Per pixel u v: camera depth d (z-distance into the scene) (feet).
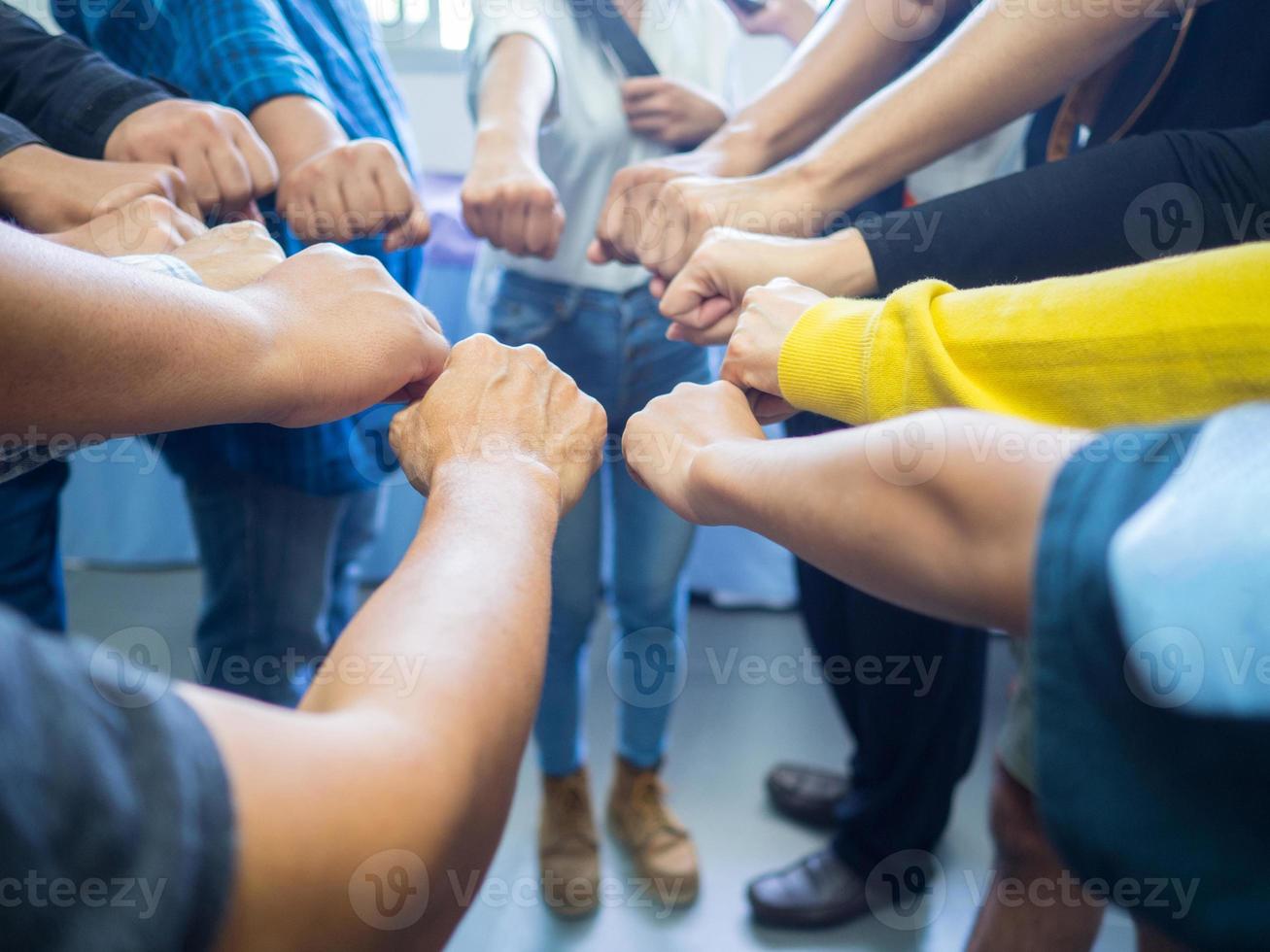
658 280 2.25
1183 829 0.70
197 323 1.18
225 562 2.45
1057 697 0.74
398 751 0.76
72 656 0.61
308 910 0.67
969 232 1.72
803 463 1.15
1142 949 1.01
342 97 2.33
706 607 5.85
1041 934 2.07
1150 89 1.90
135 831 0.56
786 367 1.55
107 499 5.88
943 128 1.94
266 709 0.73
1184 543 0.71
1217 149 1.64
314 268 1.52
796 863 3.53
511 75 2.65
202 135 1.86
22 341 0.99
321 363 1.34
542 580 1.05
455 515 1.13
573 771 3.55
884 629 2.97
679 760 4.30
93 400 1.08
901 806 3.20
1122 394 1.13
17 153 1.77
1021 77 1.84
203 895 0.60
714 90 3.17
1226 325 1.04
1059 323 1.18
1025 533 0.85
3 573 2.07
